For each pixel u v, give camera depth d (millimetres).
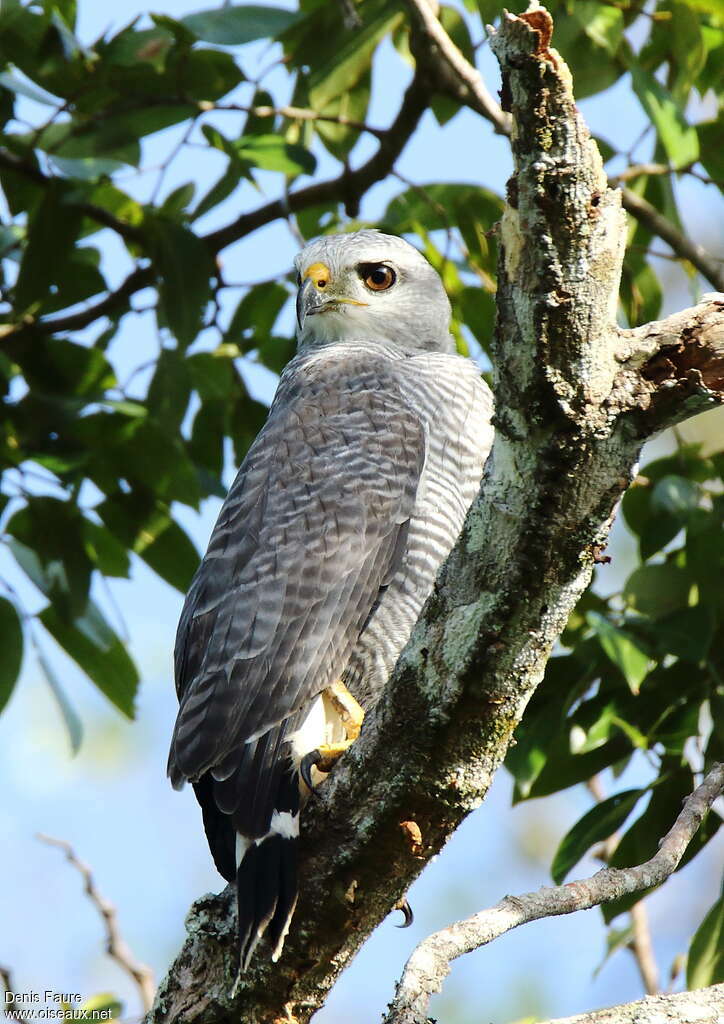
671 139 8531
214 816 6691
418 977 5215
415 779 5422
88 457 9352
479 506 5070
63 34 8859
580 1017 5547
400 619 7648
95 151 9219
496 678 5219
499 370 4797
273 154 9531
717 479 9430
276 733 6793
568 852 7996
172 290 9469
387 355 8688
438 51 9398
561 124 4395
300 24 9977
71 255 9867
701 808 6098
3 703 9266
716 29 9625
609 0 9172
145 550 9586
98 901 8352
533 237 4551
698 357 4707
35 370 9758
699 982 7859
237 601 7156
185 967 5988
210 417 10344
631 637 8062
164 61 9188
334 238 9734
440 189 10180
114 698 9680
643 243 10625
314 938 5727
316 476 7609
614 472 4859
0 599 9258
